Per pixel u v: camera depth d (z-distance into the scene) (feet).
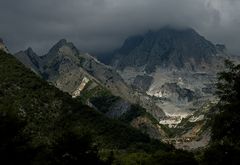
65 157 254.68
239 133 265.95
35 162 242.17
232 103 264.11
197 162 427.33
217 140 284.61
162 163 442.91
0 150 232.32
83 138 257.96
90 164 257.55
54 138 272.92
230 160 284.61
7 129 236.63
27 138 246.47
